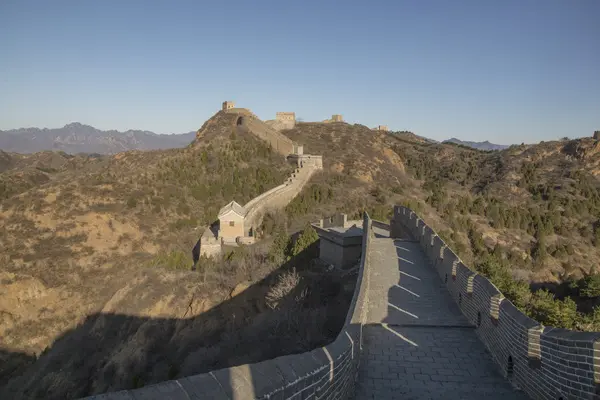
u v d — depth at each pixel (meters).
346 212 68.19
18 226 57.84
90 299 47.88
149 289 43.78
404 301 16.33
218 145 92.25
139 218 63.38
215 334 35.81
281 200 72.75
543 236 63.88
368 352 12.16
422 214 64.56
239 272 41.91
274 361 6.13
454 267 16.62
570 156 104.50
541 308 24.50
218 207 71.06
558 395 8.49
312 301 31.95
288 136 114.25
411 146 139.25
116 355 37.31
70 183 69.50
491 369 11.22
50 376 38.16
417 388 10.15
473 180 104.62
